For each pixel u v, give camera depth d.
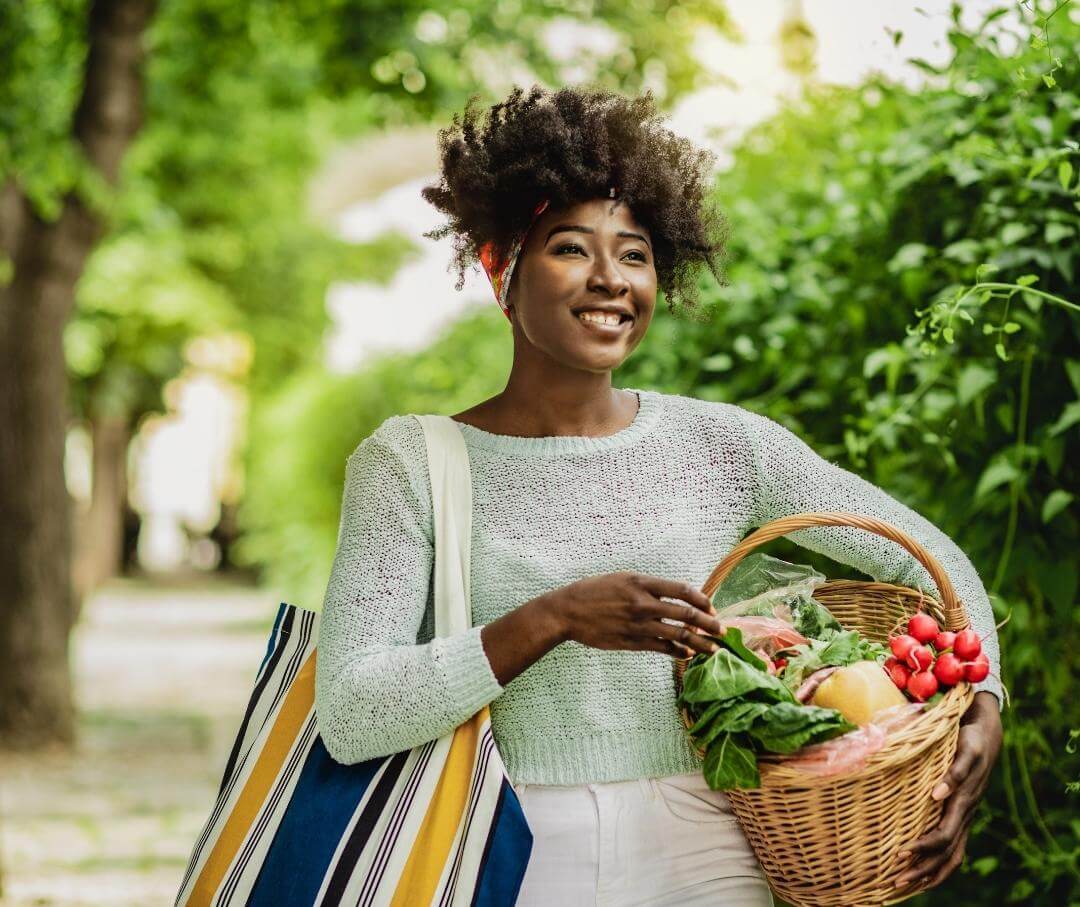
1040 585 2.83
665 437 2.13
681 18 7.73
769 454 2.15
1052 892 3.07
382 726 1.89
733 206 3.87
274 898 1.94
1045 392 2.88
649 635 1.82
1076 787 2.63
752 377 3.60
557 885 1.96
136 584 27.31
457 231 2.27
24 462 8.54
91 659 14.26
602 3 8.29
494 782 1.86
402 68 9.07
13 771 7.95
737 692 1.78
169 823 6.68
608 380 2.16
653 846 1.98
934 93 3.19
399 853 1.89
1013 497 2.77
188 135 13.02
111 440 23.50
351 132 15.55
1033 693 3.04
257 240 18.25
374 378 11.11
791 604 2.11
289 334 20.80
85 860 5.86
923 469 3.07
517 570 2.03
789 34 4.41
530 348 2.13
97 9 8.55
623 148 2.08
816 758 1.74
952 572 2.13
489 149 2.13
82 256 8.66
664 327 3.88
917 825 1.82
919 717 1.79
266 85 11.54
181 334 19.19
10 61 7.30
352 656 1.96
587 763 1.99
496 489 2.07
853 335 3.38
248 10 9.93
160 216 14.33
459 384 7.68
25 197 8.45
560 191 2.04
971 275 2.98
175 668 13.55
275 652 2.14
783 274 3.67
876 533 1.97
